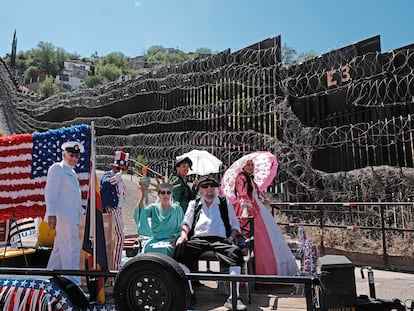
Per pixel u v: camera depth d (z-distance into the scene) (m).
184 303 2.61
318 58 10.00
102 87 22.30
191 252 3.57
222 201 4.14
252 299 3.54
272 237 4.46
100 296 3.28
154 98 17.33
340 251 7.48
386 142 8.40
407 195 7.68
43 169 4.75
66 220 3.90
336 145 9.34
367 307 2.97
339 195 8.70
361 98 8.74
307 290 2.60
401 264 6.53
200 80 14.27
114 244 4.59
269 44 11.27
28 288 3.11
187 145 13.70
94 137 3.55
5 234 4.92
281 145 10.09
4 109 35.25
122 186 4.92
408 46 8.23
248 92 11.66
